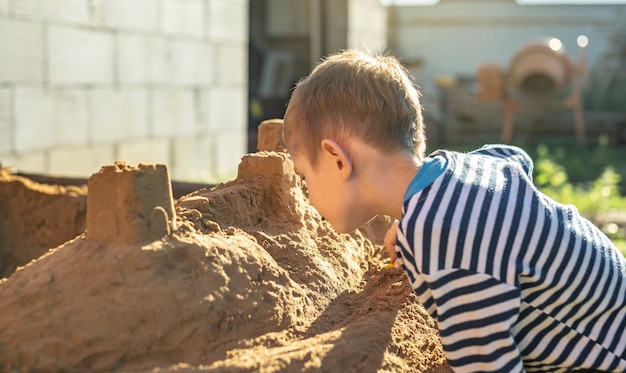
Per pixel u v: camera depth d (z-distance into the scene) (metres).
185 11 7.39
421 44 15.63
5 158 5.17
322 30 12.46
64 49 5.73
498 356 1.68
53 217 3.75
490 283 1.68
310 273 2.14
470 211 1.72
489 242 1.70
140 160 6.80
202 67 7.74
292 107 1.92
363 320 2.01
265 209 2.32
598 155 11.51
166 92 7.15
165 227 1.83
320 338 1.84
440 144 13.58
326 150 1.83
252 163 2.38
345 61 1.89
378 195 1.86
